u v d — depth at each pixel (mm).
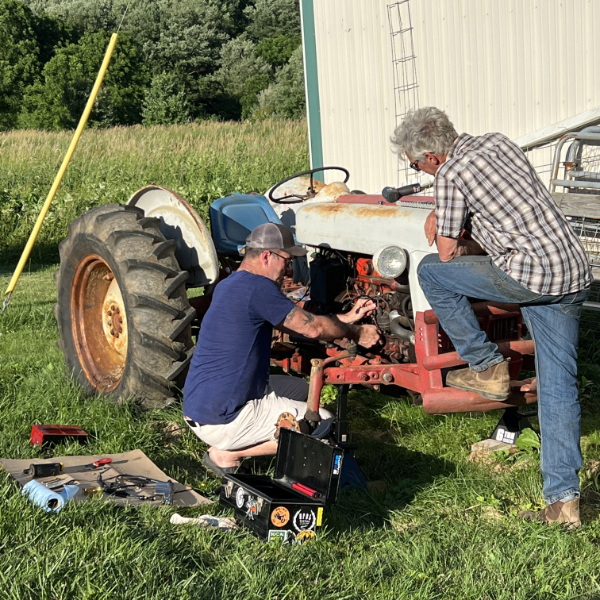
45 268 10273
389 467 3762
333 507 3203
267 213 5102
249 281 3332
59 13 60562
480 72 6926
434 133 3066
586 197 5438
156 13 59656
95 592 2316
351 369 3484
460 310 3176
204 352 3387
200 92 57469
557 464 3043
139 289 4195
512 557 2734
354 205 3957
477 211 2979
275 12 66125
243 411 3363
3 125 48688
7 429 3996
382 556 2789
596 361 5457
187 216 4535
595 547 2881
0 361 5406
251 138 18844
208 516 3039
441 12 7168
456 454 3873
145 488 3271
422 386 3400
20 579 2381
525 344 3465
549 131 6250
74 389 4609
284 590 2490
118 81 49688
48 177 14531
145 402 4305
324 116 8867
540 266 2908
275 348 4656
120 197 12836
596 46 5918
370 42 8031
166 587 2395
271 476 3479
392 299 3703
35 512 2846
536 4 6312
